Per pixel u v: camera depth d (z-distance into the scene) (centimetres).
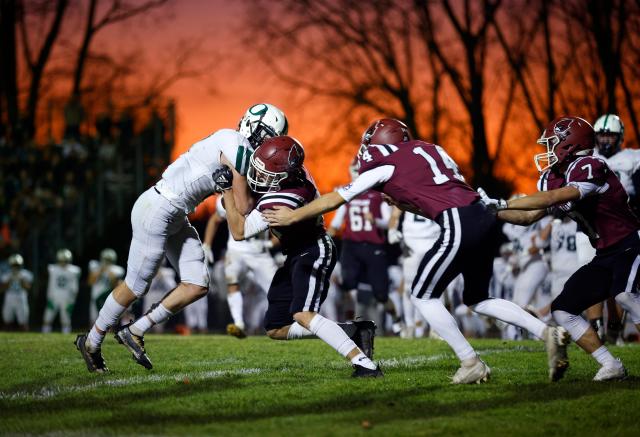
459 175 1722
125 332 1936
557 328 1653
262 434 1311
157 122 6047
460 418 1415
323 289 1805
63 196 5900
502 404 1517
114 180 5906
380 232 3591
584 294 1753
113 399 1591
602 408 1488
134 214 1897
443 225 1659
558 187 1816
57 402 1570
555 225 3244
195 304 5278
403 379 1772
